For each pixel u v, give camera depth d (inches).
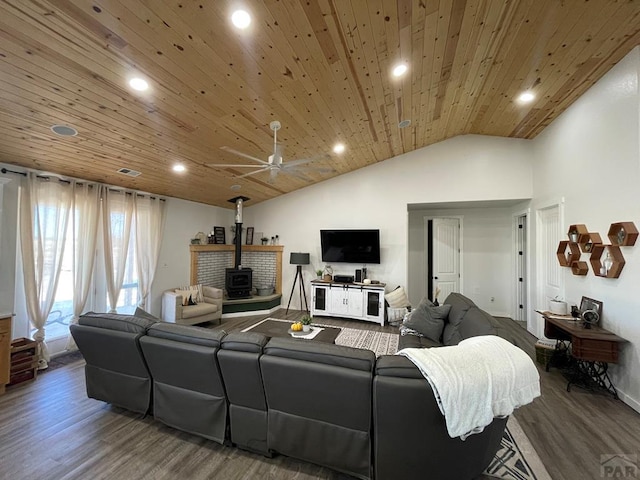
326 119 142.7
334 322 214.4
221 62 91.8
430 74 121.7
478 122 184.5
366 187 234.1
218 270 258.1
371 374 64.1
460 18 91.0
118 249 174.6
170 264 213.5
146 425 92.9
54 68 83.1
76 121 108.3
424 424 61.3
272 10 75.8
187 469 74.0
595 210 125.0
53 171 142.6
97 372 100.4
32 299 132.5
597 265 121.0
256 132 140.9
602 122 120.7
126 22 71.9
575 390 115.2
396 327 201.5
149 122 117.9
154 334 88.6
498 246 241.8
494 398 59.0
